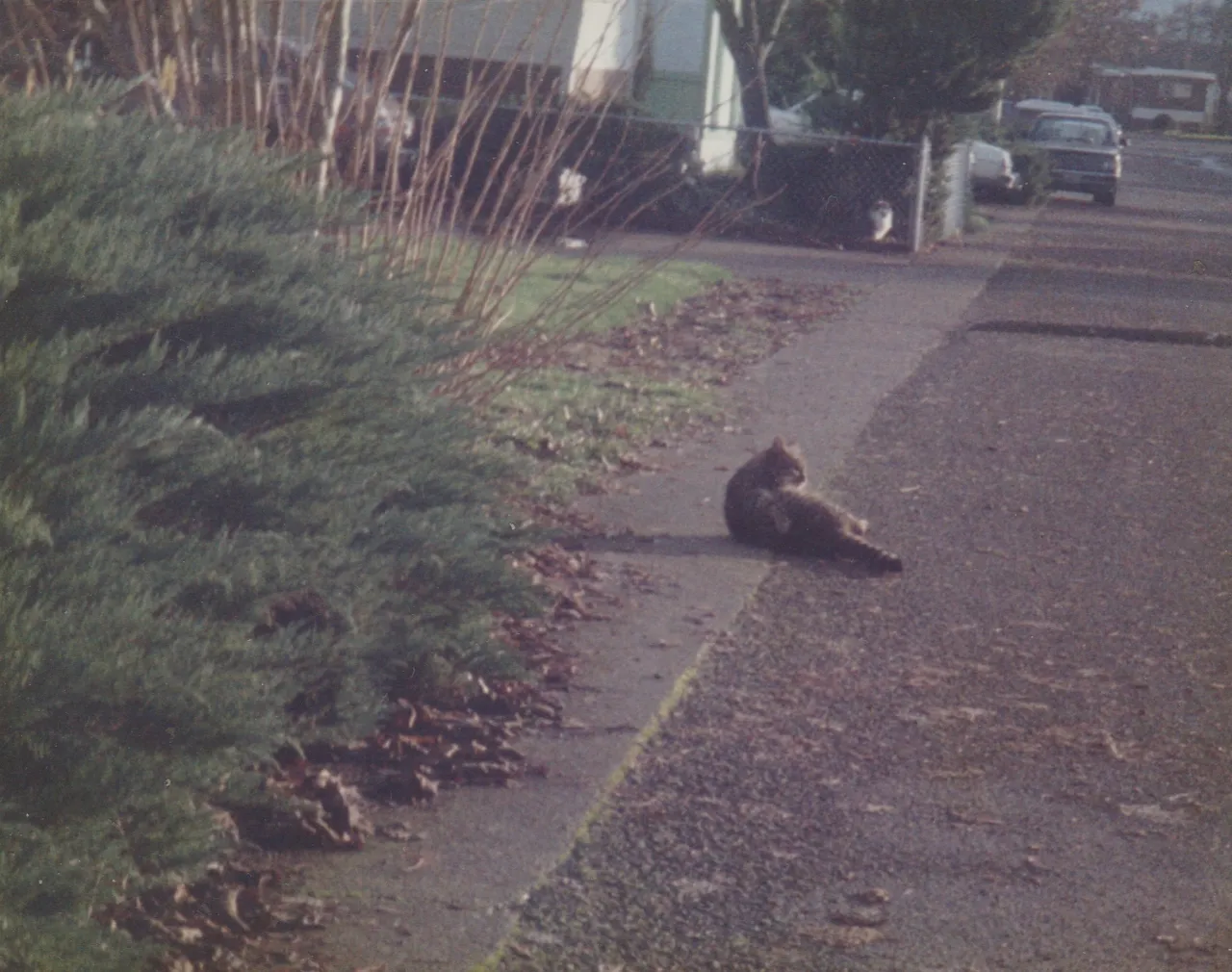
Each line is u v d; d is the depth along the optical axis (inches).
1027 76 1744.6
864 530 308.2
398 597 188.2
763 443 401.7
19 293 148.2
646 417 412.5
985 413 453.1
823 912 166.6
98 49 290.5
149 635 133.8
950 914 166.6
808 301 667.4
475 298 303.9
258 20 281.7
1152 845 184.1
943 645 255.1
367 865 173.9
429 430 202.7
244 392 158.6
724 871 175.3
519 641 244.2
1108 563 306.2
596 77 607.8
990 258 911.7
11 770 127.3
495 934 160.4
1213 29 4899.1
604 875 173.5
